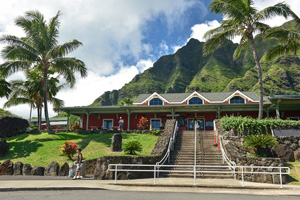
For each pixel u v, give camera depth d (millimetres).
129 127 33156
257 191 9414
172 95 39125
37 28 26625
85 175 15234
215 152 16719
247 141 14656
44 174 15727
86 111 32719
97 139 23500
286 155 14336
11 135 27625
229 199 7652
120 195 8172
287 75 136625
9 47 25578
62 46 26125
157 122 33688
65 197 7711
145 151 19078
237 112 31609
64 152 18609
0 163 16672
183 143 19359
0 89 28672
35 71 31438
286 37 20734
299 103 25078
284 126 17344
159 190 9430
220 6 20812
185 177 13133
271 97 23422
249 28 21172
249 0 20984
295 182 11492
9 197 7723
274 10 19906
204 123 32625
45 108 27234
